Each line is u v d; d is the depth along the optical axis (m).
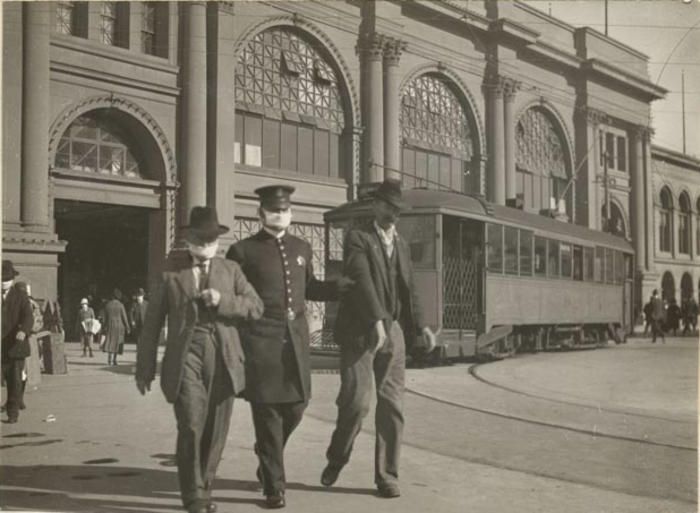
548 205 34.34
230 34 23.56
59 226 26.33
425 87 29.97
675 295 45.19
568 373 15.03
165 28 22.58
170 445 7.54
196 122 22.67
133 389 12.21
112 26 21.91
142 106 21.89
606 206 33.88
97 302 25.41
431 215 15.67
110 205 22.80
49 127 19.81
